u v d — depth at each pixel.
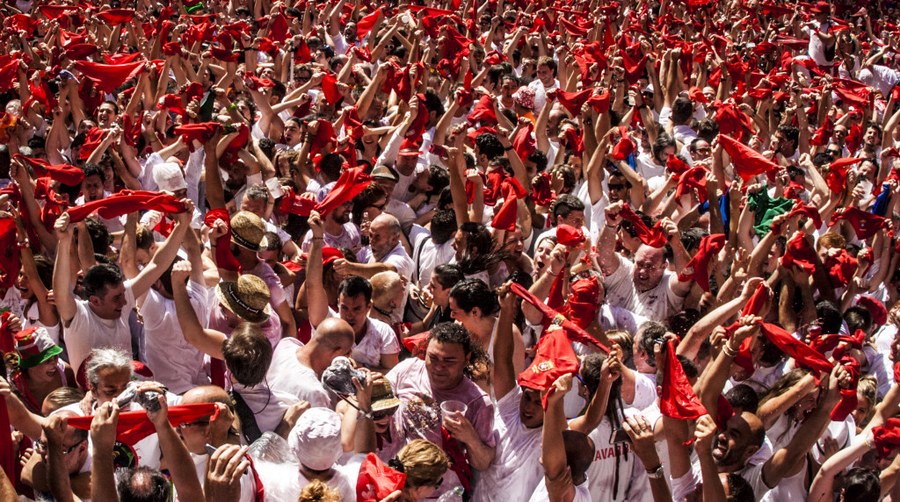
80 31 12.54
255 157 8.35
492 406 5.04
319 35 13.61
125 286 5.49
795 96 11.91
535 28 14.23
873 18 20.44
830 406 5.02
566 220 7.34
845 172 8.93
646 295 6.99
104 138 7.95
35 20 12.80
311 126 8.61
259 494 4.23
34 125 9.68
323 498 3.96
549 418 4.45
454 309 5.66
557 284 5.95
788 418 5.50
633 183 8.52
